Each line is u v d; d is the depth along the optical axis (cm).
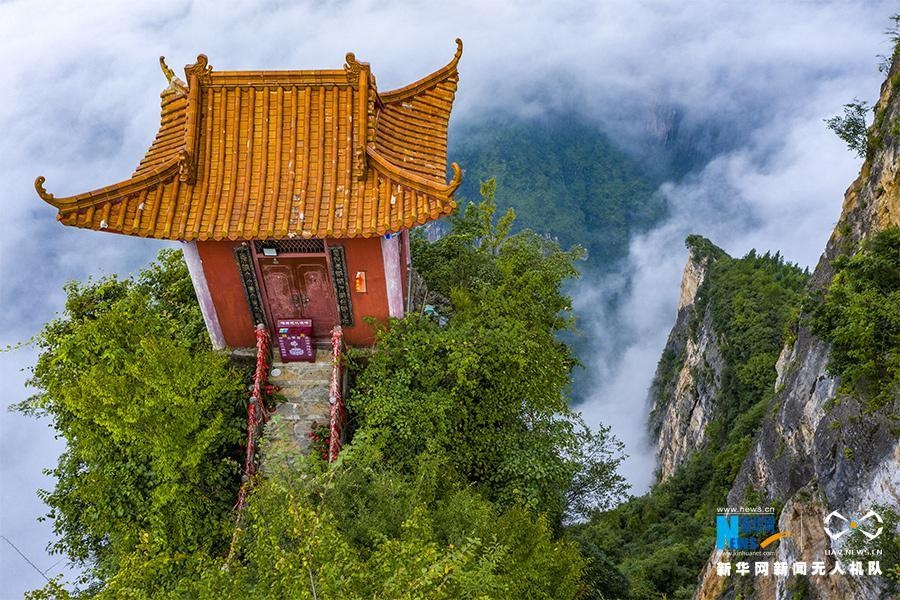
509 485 1727
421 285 2139
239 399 1648
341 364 1720
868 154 2548
